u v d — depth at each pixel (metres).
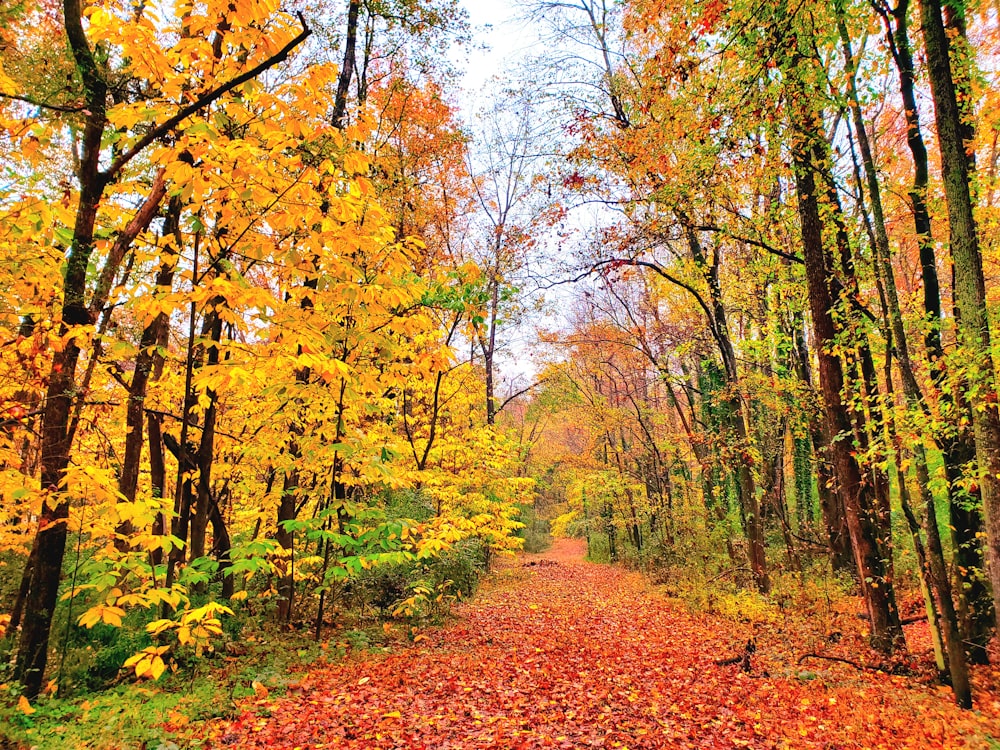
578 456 25.81
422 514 11.03
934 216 7.51
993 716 5.49
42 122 4.53
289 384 5.38
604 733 5.32
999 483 4.75
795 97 7.08
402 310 5.38
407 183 12.11
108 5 4.07
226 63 3.73
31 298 5.21
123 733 4.13
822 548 13.84
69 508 4.94
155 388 7.21
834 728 5.45
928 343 7.12
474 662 7.60
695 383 21.20
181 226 6.43
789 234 10.43
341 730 4.85
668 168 9.73
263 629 7.80
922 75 7.04
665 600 13.77
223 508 10.34
